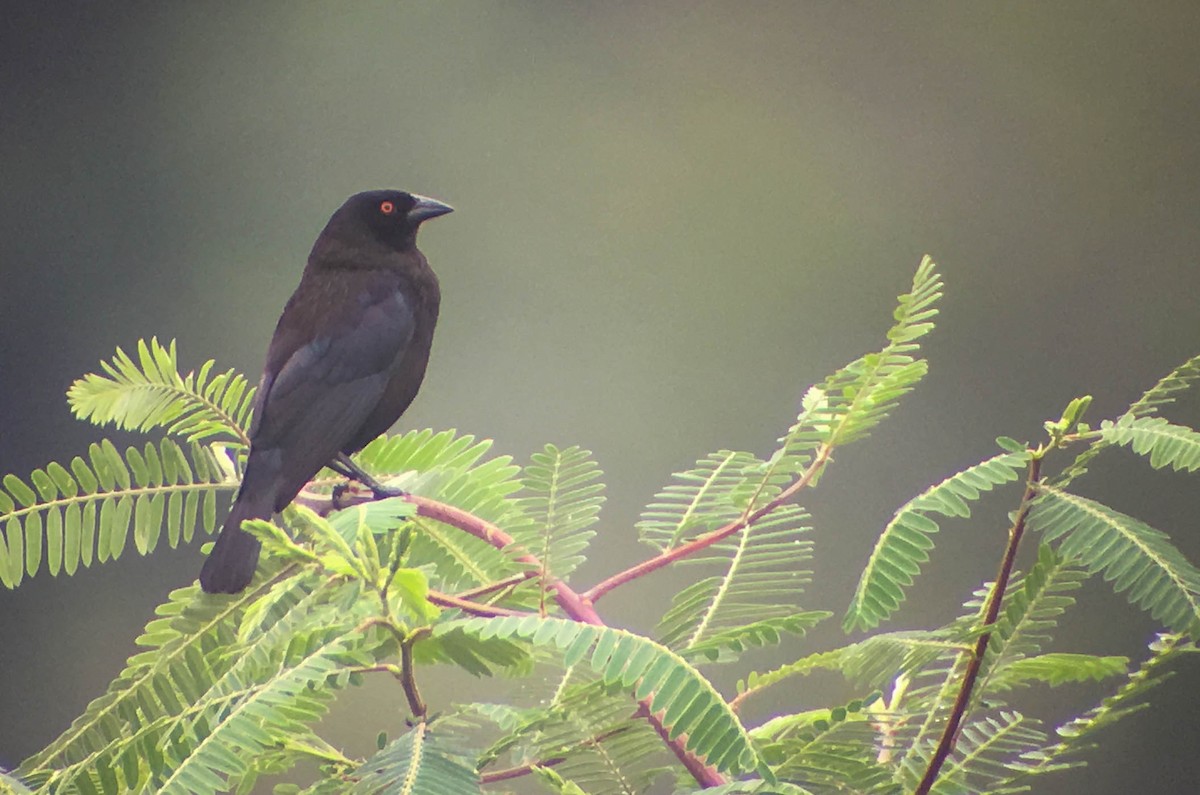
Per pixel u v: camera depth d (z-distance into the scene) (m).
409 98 13.27
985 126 12.91
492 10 13.22
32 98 13.05
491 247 13.06
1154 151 12.66
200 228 13.02
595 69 13.28
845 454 11.98
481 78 13.20
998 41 12.96
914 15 13.05
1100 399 12.36
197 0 13.24
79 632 11.80
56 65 13.09
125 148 13.06
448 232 13.06
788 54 13.16
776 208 12.98
